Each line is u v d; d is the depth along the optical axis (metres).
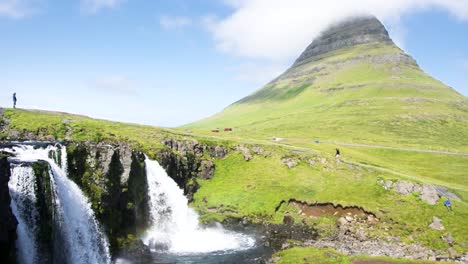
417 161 143.50
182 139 104.44
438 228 76.00
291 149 119.81
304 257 60.28
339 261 57.28
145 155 83.56
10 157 57.41
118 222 68.44
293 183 97.38
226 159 108.00
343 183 94.94
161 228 80.62
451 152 160.00
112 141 86.38
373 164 119.25
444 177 116.94
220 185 99.06
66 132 86.19
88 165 67.81
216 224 82.81
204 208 90.62
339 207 85.94
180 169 94.06
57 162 63.06
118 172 71.69
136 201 75.00
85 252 59.88
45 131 84.56
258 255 65.31
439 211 80.50
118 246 65.44
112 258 62.81
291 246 69.19
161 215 82.19
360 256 59.66
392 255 64.69
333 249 65.12
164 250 68.19
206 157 105.44
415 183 87.75
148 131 103.31
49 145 65.50
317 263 57.19
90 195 64.62
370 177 95.31
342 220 81.62
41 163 54.03
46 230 51.94
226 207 90.19
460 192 93.44
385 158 147.38
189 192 94.00
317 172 101.94
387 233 76.19
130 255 64.50
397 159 147.25
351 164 106.19
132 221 71.88
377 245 70.19
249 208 89.38
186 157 99.19
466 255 67.25
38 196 51.59
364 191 90.19
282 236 75.75
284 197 91.44
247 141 127.25
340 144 169.50
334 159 107.31
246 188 96.44
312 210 87.75
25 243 49.41
